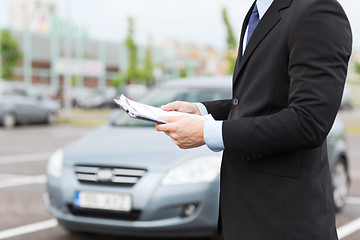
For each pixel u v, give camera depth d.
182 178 3.81
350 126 19.89
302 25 1.42
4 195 6.55
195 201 3.78
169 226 3.78
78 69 26.14
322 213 1.52
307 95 1.39
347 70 1.45
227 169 1.61
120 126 4.90
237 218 1.57
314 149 1.54
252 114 1.53
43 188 7.04
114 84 48.78
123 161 3.95
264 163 1.52
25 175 8.16
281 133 1.41
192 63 60.28
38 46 48.25
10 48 37.00
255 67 1.54
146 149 4.09
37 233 4.78
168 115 1.57
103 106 35.19
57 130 17.36
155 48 61.12
